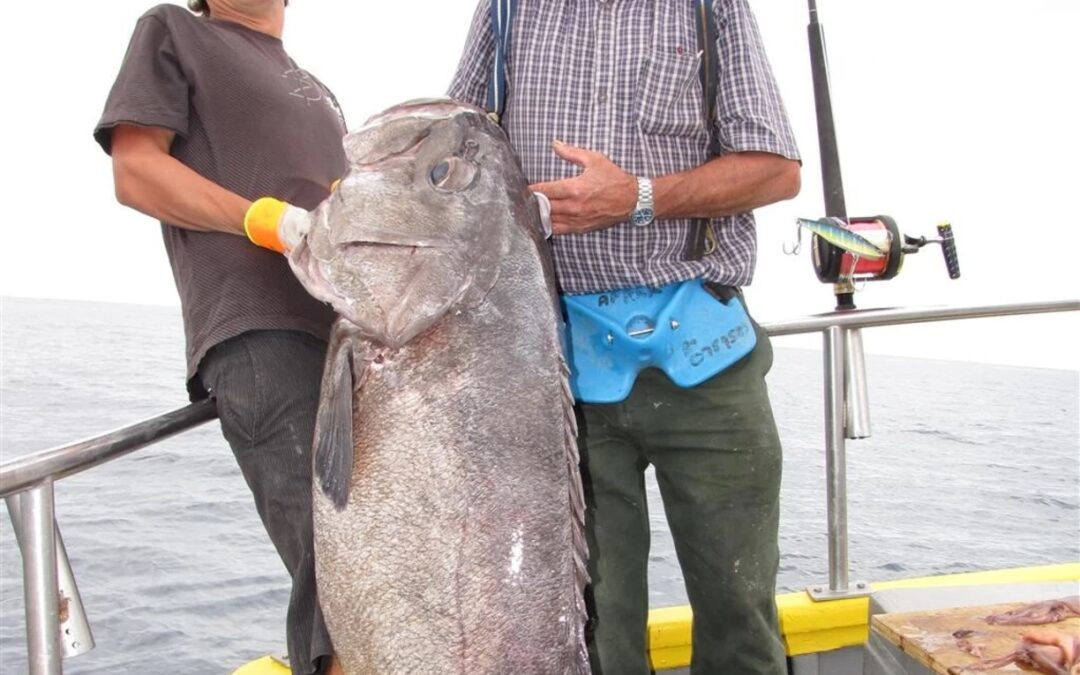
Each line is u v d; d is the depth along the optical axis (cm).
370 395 160
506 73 232
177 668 654
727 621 235
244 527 1154
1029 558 976
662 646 273
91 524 1162
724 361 225
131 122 181
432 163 167
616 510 236
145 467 1661
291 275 191
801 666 279
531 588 157
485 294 165
